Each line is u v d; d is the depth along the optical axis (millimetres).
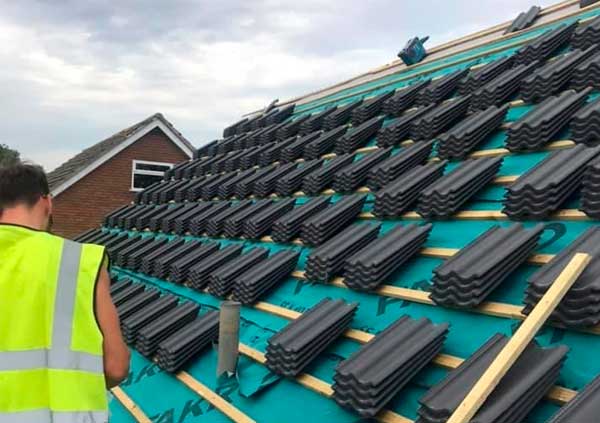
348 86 11062
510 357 2777
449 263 3961
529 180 4227
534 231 3908
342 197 6523
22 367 2582
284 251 6172
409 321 3979
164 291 7441
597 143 4484
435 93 7145
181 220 9008
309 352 4277
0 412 2525
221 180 9891
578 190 4113
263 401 4344
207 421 4566
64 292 2689
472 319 3740
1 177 2855
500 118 5695
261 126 12266
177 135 25109
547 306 2930
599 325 3021
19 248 2734
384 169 5926
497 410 2748
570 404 2625
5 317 2629
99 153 24453
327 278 5078
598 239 3477
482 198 4848
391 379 3490
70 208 23375
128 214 12031
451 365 3484
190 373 5348
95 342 2691
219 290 6188
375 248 4840
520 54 6703
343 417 3713
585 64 5430
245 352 4941
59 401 2545
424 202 5043
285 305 5320
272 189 8141
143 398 5430
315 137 8930
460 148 5527
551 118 4828
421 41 9641
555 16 7660
